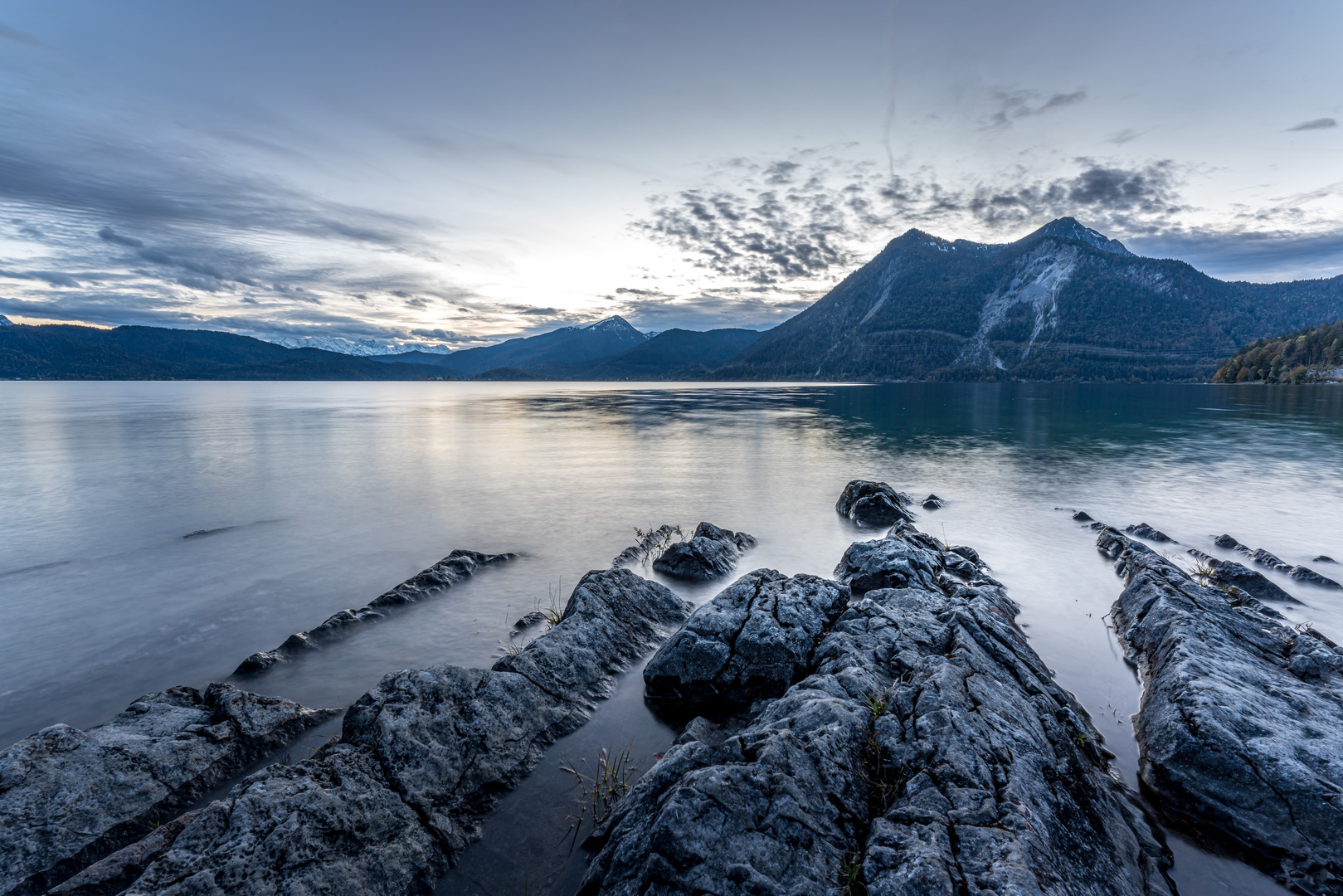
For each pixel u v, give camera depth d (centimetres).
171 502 2522
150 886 508
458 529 2061
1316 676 895
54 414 7806
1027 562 1658
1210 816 664
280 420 7038
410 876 597
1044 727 749
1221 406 8419
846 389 19350
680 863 511
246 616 1346
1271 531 1983
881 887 495
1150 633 1073
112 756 703
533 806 710
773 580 1157
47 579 1586
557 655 965
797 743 652
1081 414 7200
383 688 789
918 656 873
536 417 7544
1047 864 509
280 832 569
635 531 2006
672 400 12375
